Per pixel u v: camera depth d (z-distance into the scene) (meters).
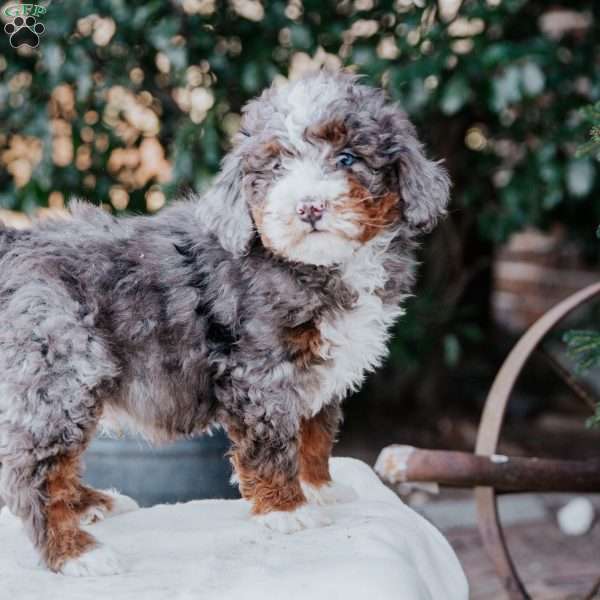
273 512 2.69
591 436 7.27
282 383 2.64
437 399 7.56
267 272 2.64
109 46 4.87
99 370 2.53
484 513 3.64
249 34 5.00
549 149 5.27
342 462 3.40
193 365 2.68
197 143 4.87
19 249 2.63
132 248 2.71
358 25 5.13
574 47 5.55
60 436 2.48
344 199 2.57
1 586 2.35
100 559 2.44
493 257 7.57
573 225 7.03
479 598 4.60
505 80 4.67
